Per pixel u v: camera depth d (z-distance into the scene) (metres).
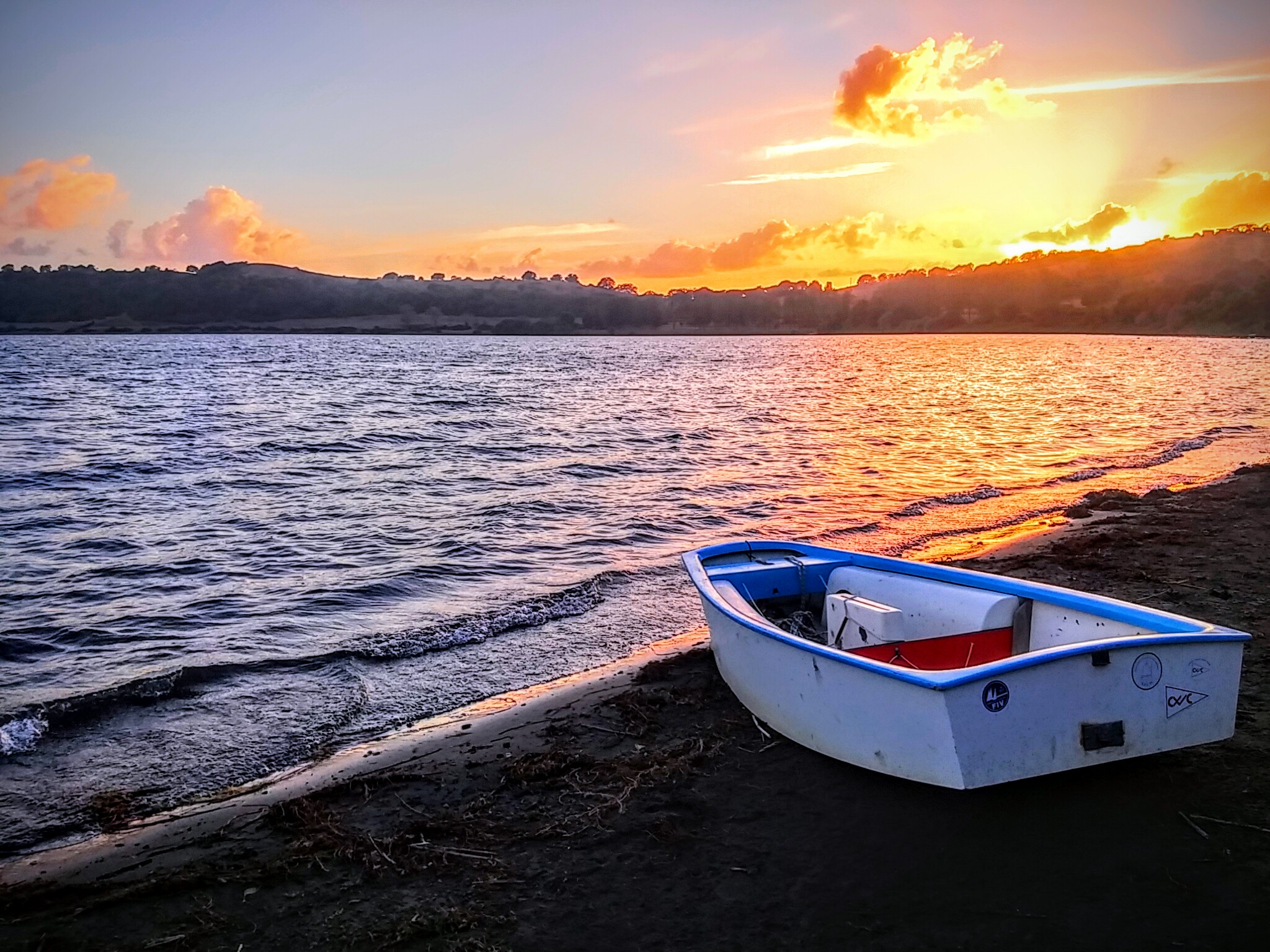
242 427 28.11
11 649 8.33
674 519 14.39
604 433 27.12
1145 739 4.57
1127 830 4.35
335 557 11.98
